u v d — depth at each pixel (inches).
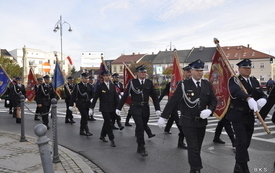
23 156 224.1
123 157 235.0
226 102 224.1
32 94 529.3
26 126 407.8
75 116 527.2
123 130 369.4
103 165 213.5
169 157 232.8
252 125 187.6
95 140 307.1
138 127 240.2
